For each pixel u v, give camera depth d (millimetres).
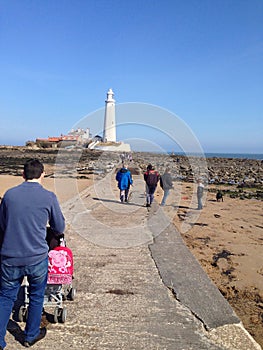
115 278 4930
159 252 6258
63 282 3557
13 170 28203
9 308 3150
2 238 3154
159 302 4191
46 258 3215
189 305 4133
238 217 10844
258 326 3904
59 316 3643
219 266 6023
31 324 3178
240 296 4777
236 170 33375
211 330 3592
